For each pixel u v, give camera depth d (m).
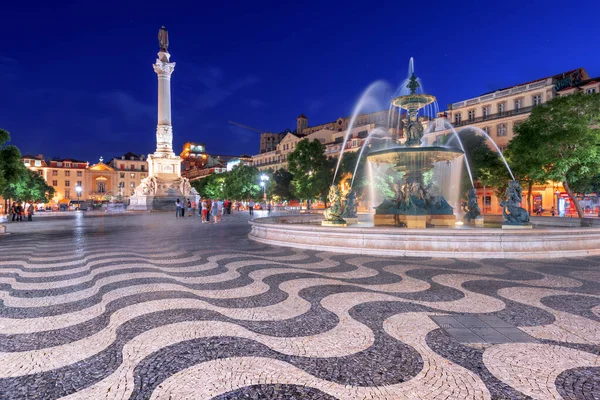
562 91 36.19
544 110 17.02
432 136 41.09
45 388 2.63
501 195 31.30
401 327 3.85
